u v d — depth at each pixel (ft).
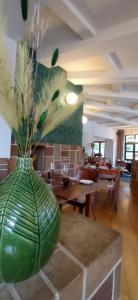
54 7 5.40
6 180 1.97
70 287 1.94
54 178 8.21
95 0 5.42
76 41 7.04
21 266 1.74
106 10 5.76
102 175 12.60
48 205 1.94
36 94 2.14
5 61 1.88
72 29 6.59
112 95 13.14
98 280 2.42
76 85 11.34
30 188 1.89
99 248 2.58
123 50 7.80
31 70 2.11
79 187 7.17
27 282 1.94
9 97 1.88
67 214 3.72
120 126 30.60
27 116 1.99
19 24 5.53
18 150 2.04
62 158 10.28
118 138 36.24
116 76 9.90
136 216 11.43
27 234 1.73
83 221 3.41
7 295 1.79
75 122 11.43
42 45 7.54
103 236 2.92
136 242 8.17
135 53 8.20
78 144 11.84
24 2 2.00
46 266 2.16
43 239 1.82
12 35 5.92
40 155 9.10
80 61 9.08
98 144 36.42
